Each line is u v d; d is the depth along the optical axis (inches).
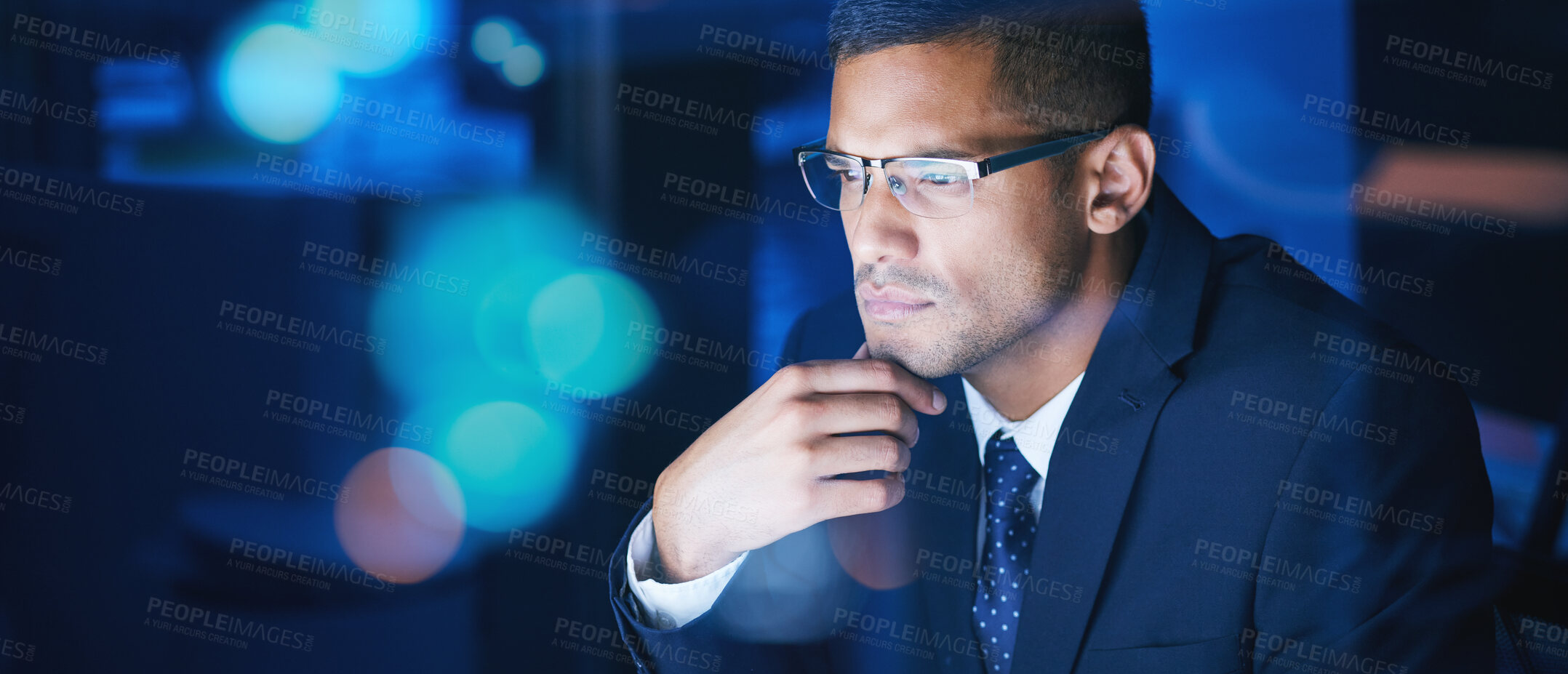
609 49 94.7
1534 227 112.3
